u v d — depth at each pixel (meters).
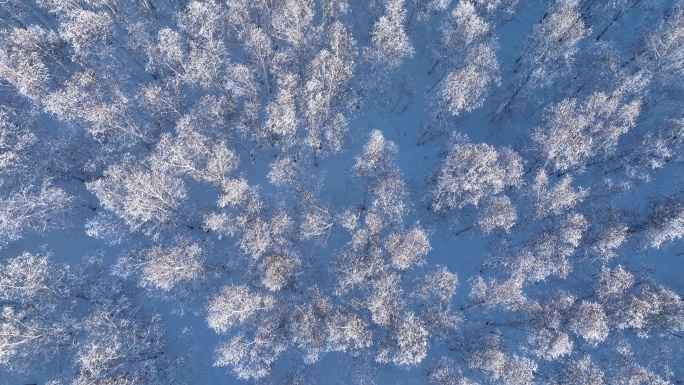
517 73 46.84
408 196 44.22
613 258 43.06
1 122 39.38
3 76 38.47
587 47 47.69
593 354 39.25
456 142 42.75
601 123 38.75
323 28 44.00
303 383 40.19
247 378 38.41
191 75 40.81
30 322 36.81
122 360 36.62
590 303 35.94
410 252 35.91
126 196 37.22
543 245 38.66
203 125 42.56
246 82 41.22
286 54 42.38
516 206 43.09
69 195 43.59
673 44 39.16
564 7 40.25
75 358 37.47
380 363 39.78
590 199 42.47
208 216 40.66
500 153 40.56
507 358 35.56
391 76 47.84
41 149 42.00
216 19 42.75
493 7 43.03
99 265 41.78
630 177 43.03
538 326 36.38
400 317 35.91
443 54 45.44
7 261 41.78
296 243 41.47
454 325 36.84
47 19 47.84
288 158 41.91
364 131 46.94
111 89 41.34
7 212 38.28
